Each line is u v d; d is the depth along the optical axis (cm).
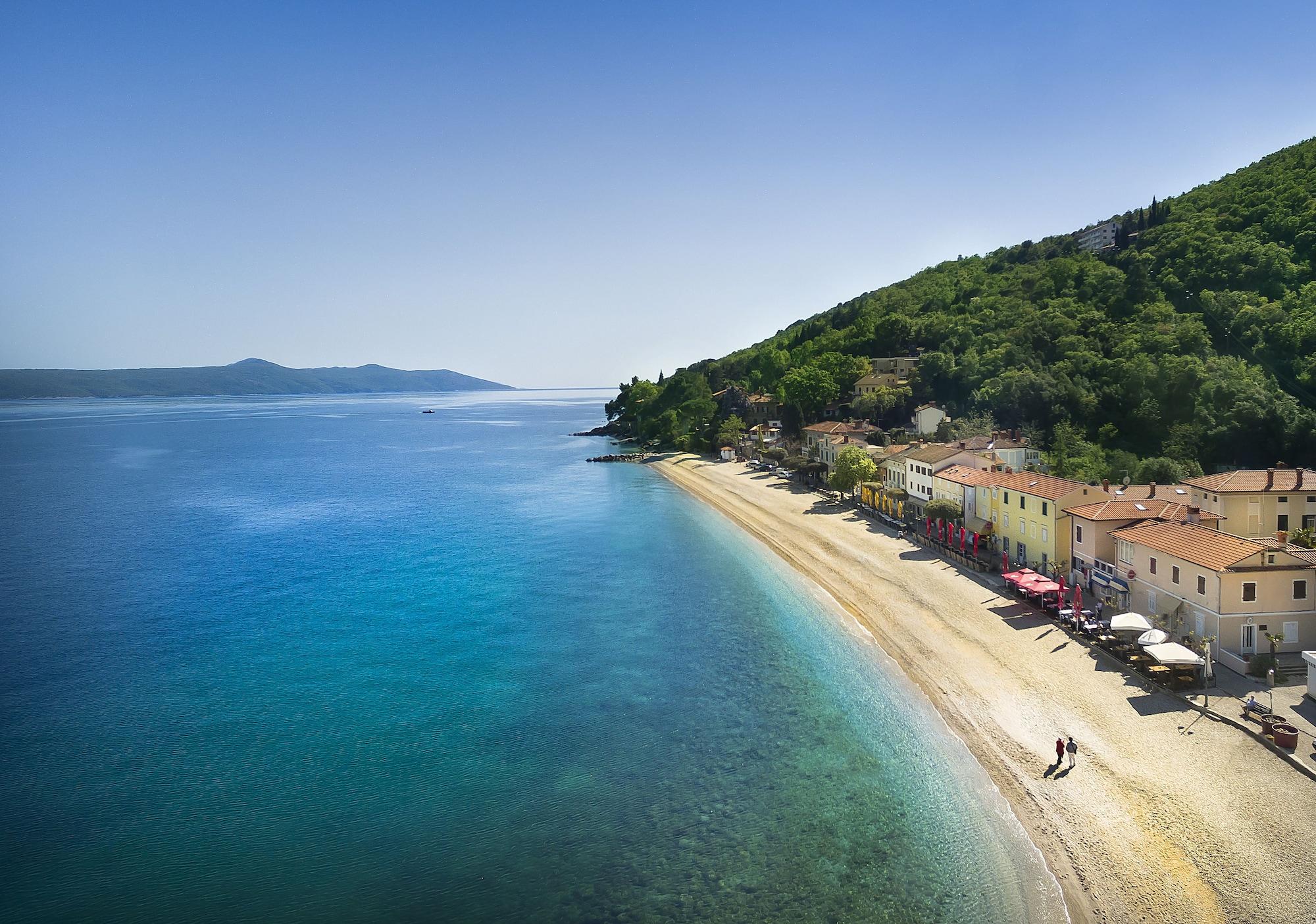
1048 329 14062
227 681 5225
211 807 3666
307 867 3203
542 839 3362
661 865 3167
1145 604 5259
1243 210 14238
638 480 15438
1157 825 3212
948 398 14100
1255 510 6178
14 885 3102
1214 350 11244
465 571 8112
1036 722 4147
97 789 3844
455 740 4297
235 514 11881
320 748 4231
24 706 4850
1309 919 2672
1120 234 18162
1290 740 3600
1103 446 10862
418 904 2975
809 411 16625
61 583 7831
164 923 2888
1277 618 4516
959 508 7894
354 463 19288
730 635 5872
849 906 2888
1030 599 5966
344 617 6606
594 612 6594
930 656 5159
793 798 3616
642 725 4416
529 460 19650
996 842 3216
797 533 9219
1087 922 2750
